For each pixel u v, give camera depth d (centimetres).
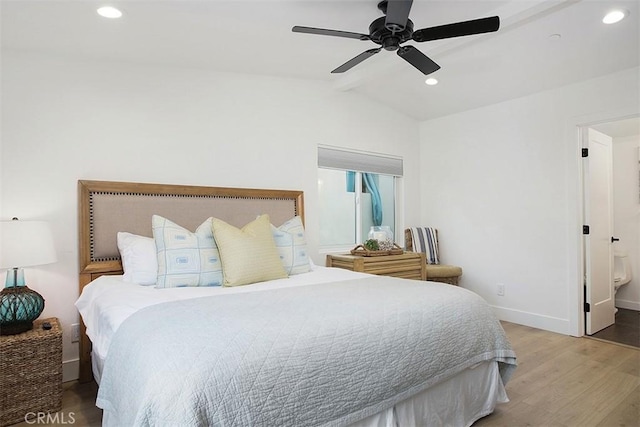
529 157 394
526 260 396
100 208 271
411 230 473
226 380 120
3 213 243
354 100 426
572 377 266
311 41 281
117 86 286
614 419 211
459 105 436
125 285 235
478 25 205
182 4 216
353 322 162
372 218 460
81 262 263
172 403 110
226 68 328
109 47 262
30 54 255
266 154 359
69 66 268
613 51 297
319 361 142
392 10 196
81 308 244
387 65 335
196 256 246
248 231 268
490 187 428
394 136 470
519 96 399
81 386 255
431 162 492
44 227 232
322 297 195
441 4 238
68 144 266
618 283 453
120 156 285
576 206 360
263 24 249
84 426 206
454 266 444
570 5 237
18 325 223
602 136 392
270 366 130
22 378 213
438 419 189
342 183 434
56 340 223
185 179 313
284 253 294
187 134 315
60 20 222
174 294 211
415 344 173
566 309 366
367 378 154
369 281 249
